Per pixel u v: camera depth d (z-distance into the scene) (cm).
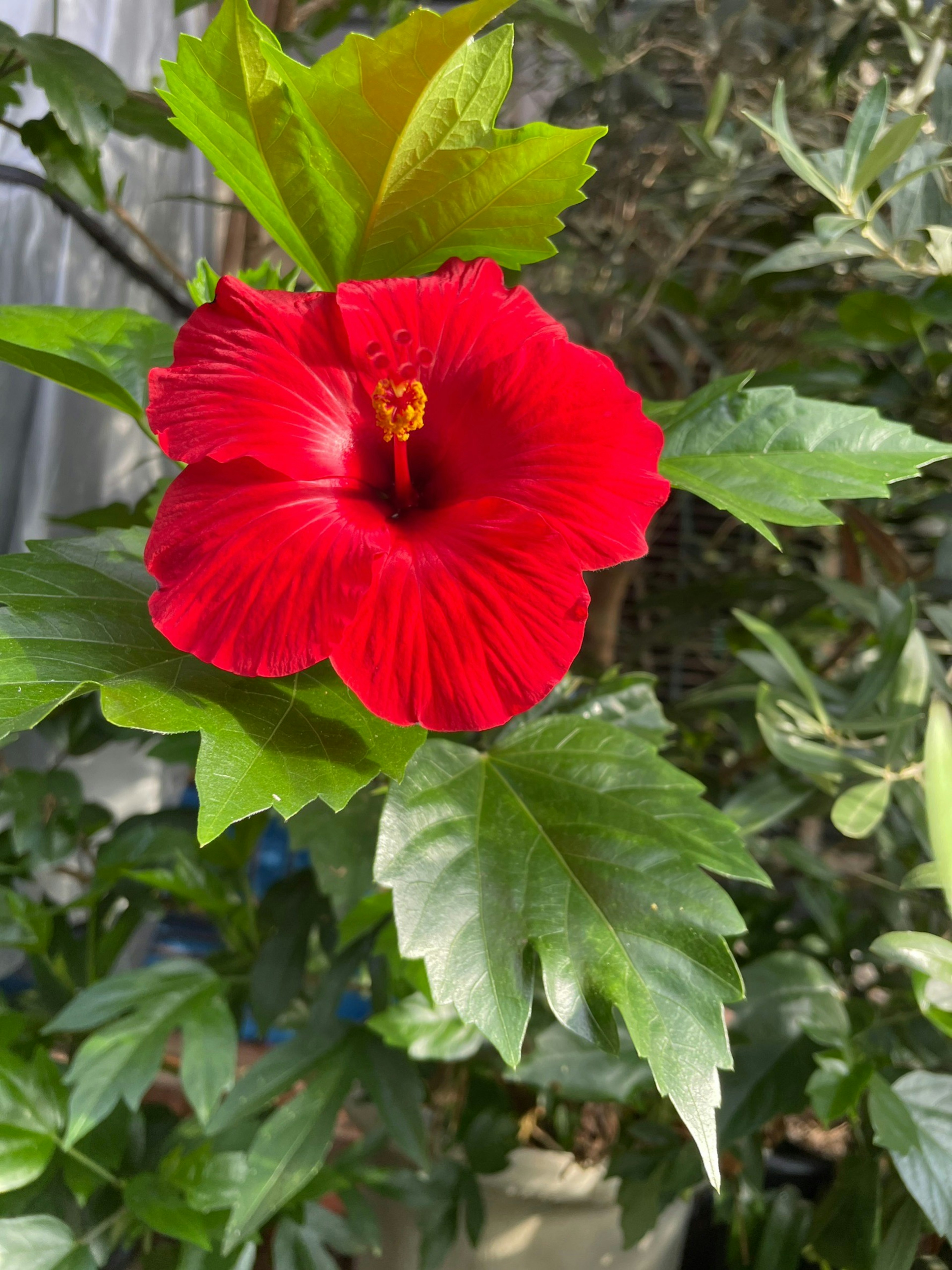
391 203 26
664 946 24
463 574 23
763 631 40
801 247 37
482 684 22
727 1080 36
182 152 57
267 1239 57
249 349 24
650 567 74
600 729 29
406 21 21
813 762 38
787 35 53
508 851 26
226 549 22
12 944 45
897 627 38
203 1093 38
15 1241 36
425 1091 44
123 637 24
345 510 24
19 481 55
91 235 51
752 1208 45
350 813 37
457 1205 44
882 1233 37
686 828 26
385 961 44
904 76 51
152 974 42
